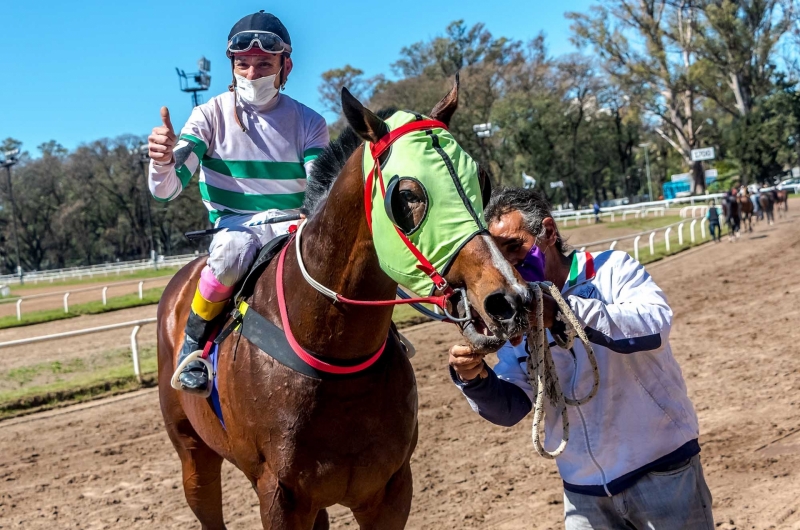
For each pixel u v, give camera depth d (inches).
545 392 85.5
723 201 903.7
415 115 85.7
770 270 576.7
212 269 111.7
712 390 262.5
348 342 95.3
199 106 121.6
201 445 135.6
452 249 76.9
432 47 1833.2
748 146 1706.4
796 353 299.4
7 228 2501.2
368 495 101.6
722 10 1450.5
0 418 321.7
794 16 1531.7
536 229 91.9
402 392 102.7
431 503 185.2
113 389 359.9
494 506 179.6
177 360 119.6
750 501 165.3
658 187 2783.0
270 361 98.9
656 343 87.6
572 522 101.7
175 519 191.9
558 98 1836.9
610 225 1184.8
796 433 206.1
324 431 95.7
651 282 95.7
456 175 79.3
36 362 455.8
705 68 1509.6
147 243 2539.4
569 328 80.7
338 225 94.0
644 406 94.7
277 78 119.9
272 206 122.6
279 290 102.3
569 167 1971.0
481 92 1718.8
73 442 277.1
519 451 222.7
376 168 84.8
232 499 203.3
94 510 202.7
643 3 1493.6
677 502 94.1
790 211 1248.8
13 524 195.0
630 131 2074.3
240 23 119.2
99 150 2422.5
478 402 100.5
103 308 731.4
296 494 98.4
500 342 74.5
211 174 122.4
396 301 87.0
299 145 123.8
